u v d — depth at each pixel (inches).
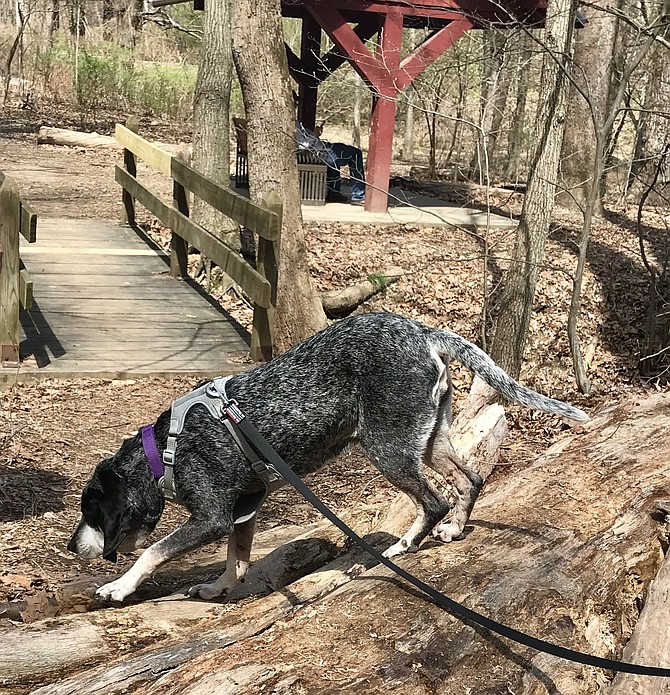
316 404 169.9
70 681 130.8
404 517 192.5
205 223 486.3
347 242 521.3
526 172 773.9
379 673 128.3
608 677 149.7
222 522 165.9
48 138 810.2
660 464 211.5
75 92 1051.9
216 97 502.0
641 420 236.7
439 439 175.2
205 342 351.9
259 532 215.6
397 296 455.8
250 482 169.3
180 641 143.6
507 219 602.2
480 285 471.8
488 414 236.7
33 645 142.7
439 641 137.6
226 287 431.8
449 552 169.2
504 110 772.6
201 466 165.0
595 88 616.4
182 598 171.2
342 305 438.9
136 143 492.1
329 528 199.9
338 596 150.6
